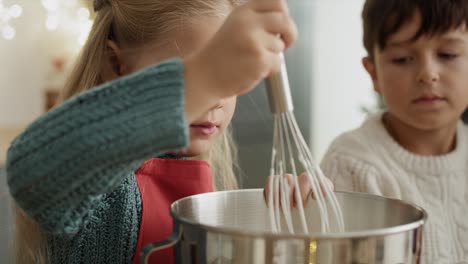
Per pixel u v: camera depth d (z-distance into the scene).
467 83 0.79
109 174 0.41
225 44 0.40
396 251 0.38
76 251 0.57
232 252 0.37
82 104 0.42
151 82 0.40
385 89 0.82
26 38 3.03
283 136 0.49
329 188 0.51
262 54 0.39
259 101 1.30
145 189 0.62
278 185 0.52
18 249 0.66
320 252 0.35
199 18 0.59
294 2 2.21
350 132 0.89
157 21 0.60
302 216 0.51
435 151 0.87
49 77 3.12
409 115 0.81
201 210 0.49
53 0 2.95
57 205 0.43
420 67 0.78
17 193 0.43
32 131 0.43
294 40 0.42
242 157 1.72
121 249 0.58
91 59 0.66
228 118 0.64
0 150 1.71
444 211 0.83
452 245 0.82
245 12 0.41
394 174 0.84
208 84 0.41
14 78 2.97
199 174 0.65
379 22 0.80
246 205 0.54
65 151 0.40
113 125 0.39
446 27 0.75
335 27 2.28
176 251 0.42
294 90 2.27
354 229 0.52
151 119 0.39
